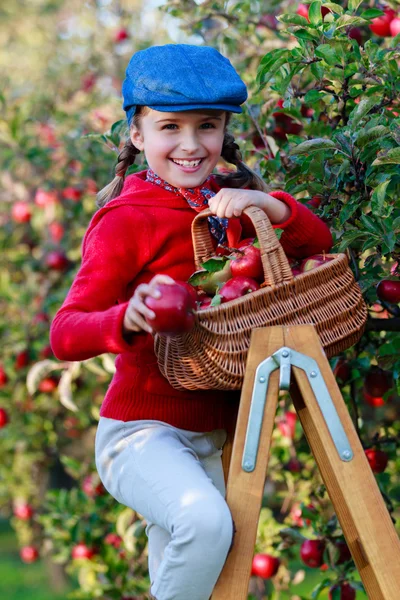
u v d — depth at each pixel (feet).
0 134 15.52
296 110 8.78
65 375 11.65
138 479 6.37
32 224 18.11
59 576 22.49
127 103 7.14
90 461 13.88
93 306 6.57
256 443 6.06
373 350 9.63
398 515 13.02
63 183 16.08
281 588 12.12
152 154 7.04
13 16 26.30
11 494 19.63
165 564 6.06
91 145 15.19
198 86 6.77
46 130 17.04
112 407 6.89
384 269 8.93
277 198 6.97
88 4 19.67
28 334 15.96
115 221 6.84
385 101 8.19
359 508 6.00
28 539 17.65
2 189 19.34
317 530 9.82
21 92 17.90
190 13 12.01
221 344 6.00
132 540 10.84
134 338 6.09
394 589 5.87
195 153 6.95
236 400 7.25
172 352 6.02
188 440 6.88
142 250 6.86
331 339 6.49
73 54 20.29
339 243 7.78
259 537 11.34
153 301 5.57
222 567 5.92
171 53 6.96
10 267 19.07
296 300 6.32
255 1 11.82
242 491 6.03
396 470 12.50
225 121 7.34
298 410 6.62
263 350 6.10
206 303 6.49
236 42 12.10
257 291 6.15
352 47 8.22
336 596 9.54
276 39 11.93
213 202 6.52
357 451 6.09
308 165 7.72
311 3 7.79
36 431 17.34
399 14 9.71
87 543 12.42
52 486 20.97
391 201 7.64
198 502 5.92
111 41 19.08
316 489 11.15
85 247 6.89
